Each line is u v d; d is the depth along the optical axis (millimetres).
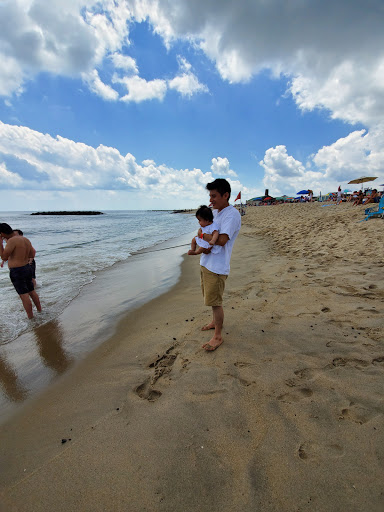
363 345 2592
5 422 2104
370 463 1453
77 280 6375
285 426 1765
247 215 32656
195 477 1482
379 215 10672
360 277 4527
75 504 1399
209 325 3281
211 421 1864
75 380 2590
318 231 10734
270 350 2674
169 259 8859
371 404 1869
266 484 1406
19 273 4090
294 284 4590
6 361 3031
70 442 1815
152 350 2967
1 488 1530
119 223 34250
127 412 2047
